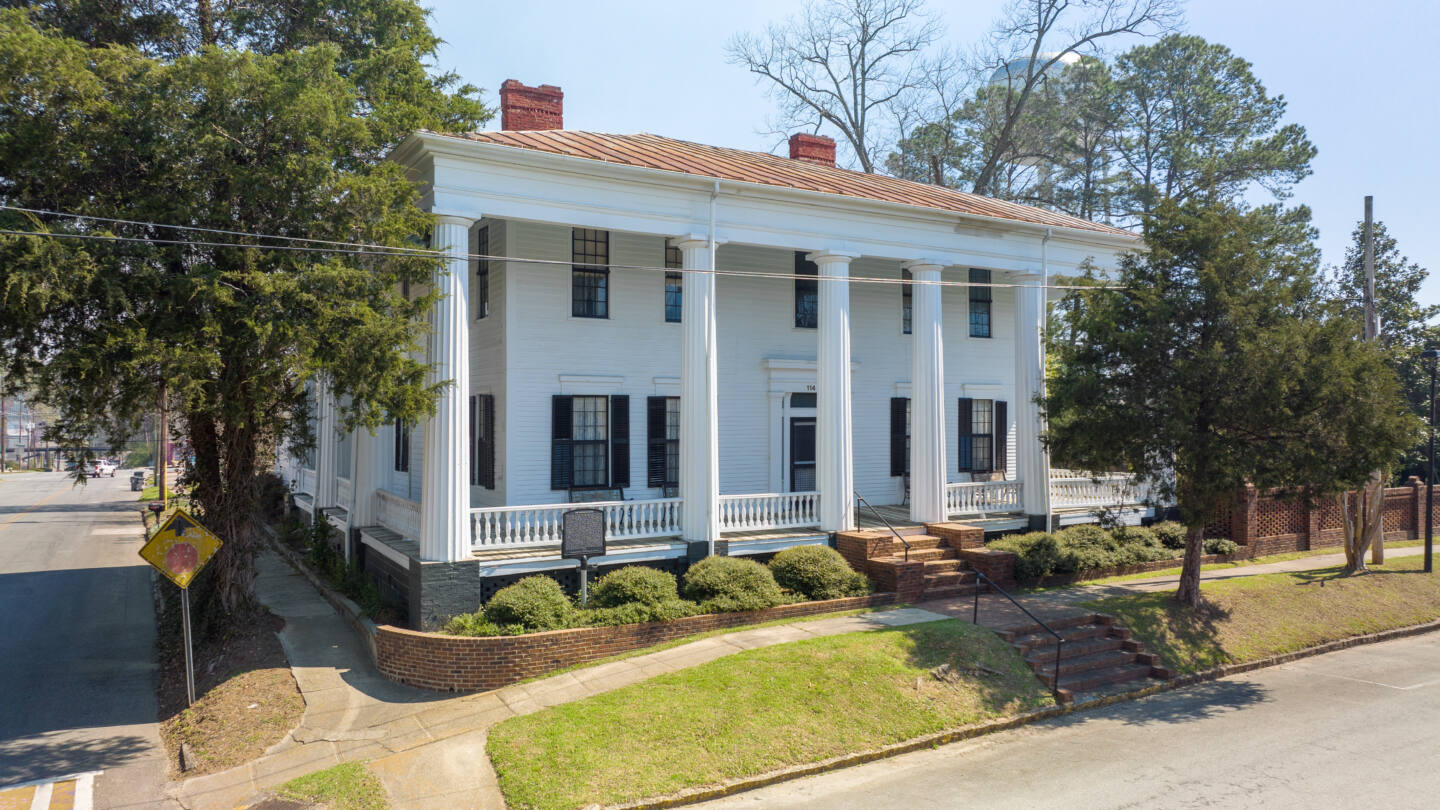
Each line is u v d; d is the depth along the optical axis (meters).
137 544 32.44
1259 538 24.12
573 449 19.52
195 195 12.85
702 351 17.45
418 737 11.52
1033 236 22.14
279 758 11.20
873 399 23.41
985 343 25.38
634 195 16.97
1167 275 16.81
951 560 18.45
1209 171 17.28
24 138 11.64
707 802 9.92
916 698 12.54
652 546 16.69
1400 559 24.11
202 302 12.16
